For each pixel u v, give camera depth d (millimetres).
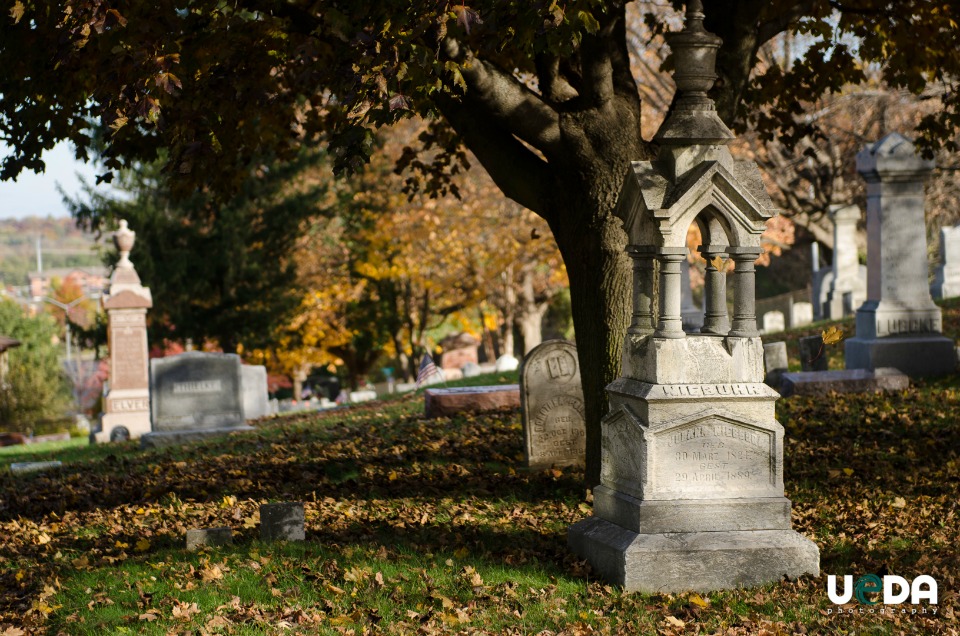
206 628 6180
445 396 14930
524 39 7461
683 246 7133
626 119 8914
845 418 12375
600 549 7258
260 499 10352
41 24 8664
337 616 6383
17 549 8914
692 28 7273
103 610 6676
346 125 8156
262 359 44031
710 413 7066
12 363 47750
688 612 6441
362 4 7867
